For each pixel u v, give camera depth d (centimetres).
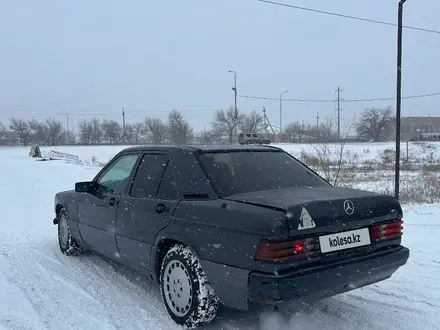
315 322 401
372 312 422
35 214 1012
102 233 521
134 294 477
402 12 1206
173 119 7050
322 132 1739
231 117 5878
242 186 396
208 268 363
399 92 1202
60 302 456
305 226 326
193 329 387
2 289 495
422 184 1548
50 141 8919
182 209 395
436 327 389
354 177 1950
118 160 535
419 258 598
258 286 322
